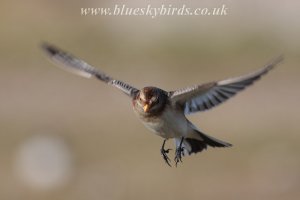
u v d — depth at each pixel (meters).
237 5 28.73
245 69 26.72
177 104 8.11
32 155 18.75
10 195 17.86
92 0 30.34
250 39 27.95
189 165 18.88
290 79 24.77
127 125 21.73
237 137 20.34
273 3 28.69
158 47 28.12
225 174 18.44
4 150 20.20
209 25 28.56
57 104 23.78
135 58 27.81
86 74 8.66
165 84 25.83
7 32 29.67
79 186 18.05
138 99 8.20
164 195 17.70
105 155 19.70
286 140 20.08
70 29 29.61
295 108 22.47
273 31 28.11
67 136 21.02
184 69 26.89
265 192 17.52
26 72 26.84
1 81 25.98
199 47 27.91
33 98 24.44
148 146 20.11
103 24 29.73
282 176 17.92
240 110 22.28
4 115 22.92
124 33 29.08
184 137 8.23
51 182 18.19
